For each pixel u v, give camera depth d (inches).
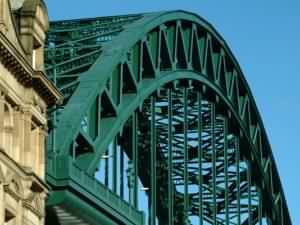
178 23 3882.9
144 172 4242.1
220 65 4239.7
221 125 4522.6
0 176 2716.5
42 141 2994.6
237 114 4453.7
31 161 2915.8
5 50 2768.2
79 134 3230.8
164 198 4347.9
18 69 2849.4
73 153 3186.5
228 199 4468.5
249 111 4608.8
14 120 2869.1
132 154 3612.2
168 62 3860.7
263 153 4886.8
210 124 4466.0
